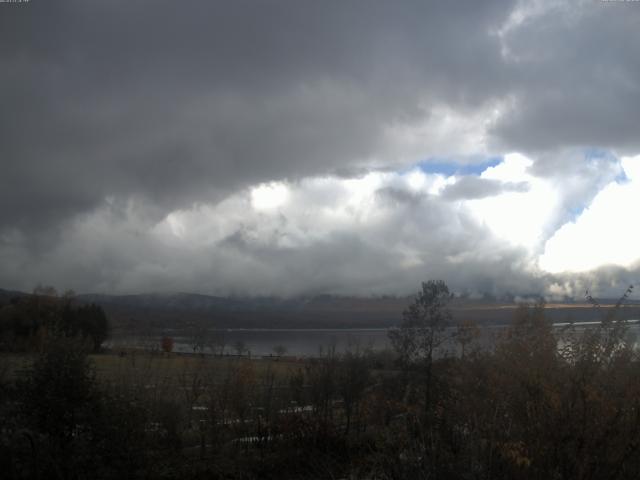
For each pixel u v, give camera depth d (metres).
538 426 7.91
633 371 8.00
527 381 8.26
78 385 12.90
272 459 16.72
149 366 22.41
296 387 20.84
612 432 7.60
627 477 7.65
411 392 18.61
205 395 20.95
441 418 9.80
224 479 15.41
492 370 9.22
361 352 23.06
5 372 13.67
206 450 17.78
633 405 7.67
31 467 11.53
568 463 7.71
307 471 15.33
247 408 20.14
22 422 12.32
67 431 12.68
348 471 12.18
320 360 22.16
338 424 18.48
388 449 9.62
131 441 13.23
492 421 8.52
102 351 33.56
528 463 7.43
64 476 11.86
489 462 8.05
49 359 13.02
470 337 11.81
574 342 8.41
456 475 8.21
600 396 7.77
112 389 14.48
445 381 14.17
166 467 15.16
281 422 18.30
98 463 12.44
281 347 44.81
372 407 17.42
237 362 24.11
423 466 8.60
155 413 17.02
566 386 7.95
